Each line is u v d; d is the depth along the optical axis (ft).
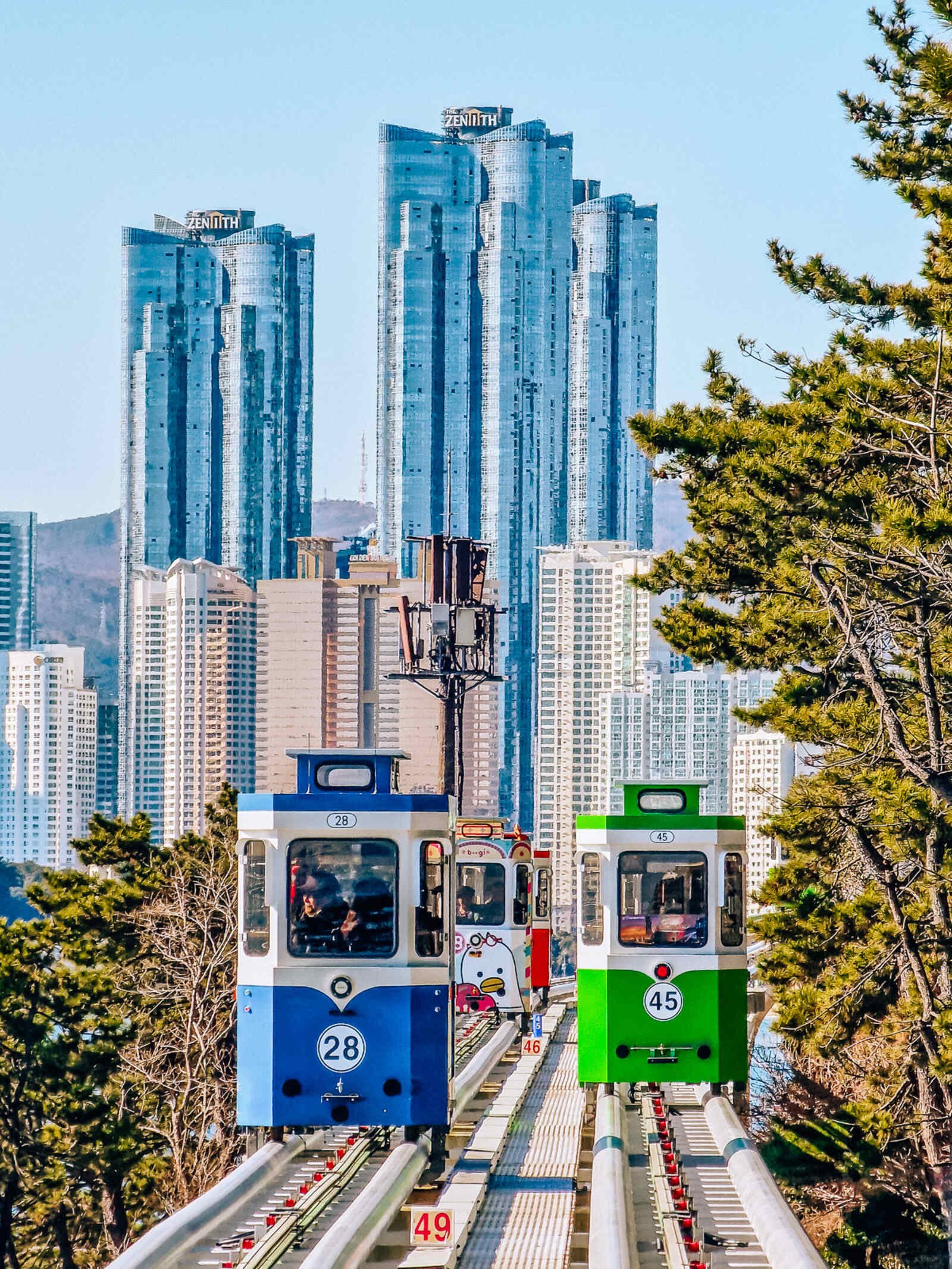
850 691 255.91
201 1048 364.99
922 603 218.38
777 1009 266.57
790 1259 124.88
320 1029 165.27
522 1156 184.14
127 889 441.27
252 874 167.63
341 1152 173.06
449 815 170.60
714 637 262.88
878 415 232.32
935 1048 223.51
